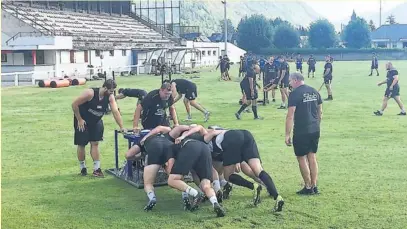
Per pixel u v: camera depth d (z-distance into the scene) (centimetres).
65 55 4103
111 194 749
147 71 4875
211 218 631
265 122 1488
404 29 10919
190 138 696
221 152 698
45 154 1055
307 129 714
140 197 733
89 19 5566
